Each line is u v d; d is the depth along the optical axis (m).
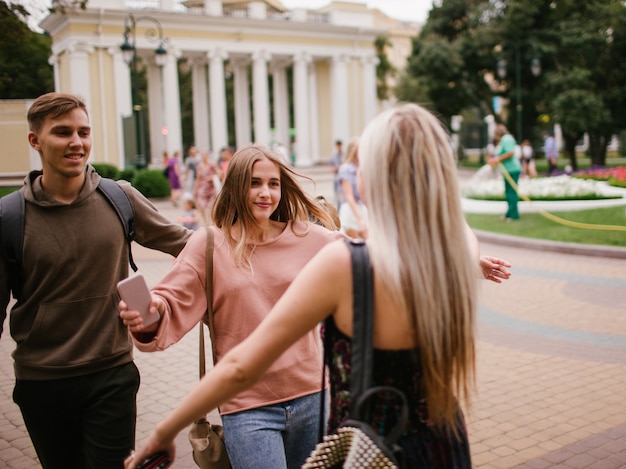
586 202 15.52
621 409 4.41
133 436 2.66
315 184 2.87
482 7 38.25
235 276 2.55
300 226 2.77
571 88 32.41
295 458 2.58
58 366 2.49
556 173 27.36
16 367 2.55
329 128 44.44
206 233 2.60
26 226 2.46
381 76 55.81
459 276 1.60
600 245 10.56
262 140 39.81
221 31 38.38
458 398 1.68
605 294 7.73
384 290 1.56
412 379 1.59
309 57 41.16
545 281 8.59
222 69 38.72
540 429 4.14
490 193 17.95
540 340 6.06
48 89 34.44
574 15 34.56
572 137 33.72
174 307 2.39
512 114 41.34
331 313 1.62
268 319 1.58
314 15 42.41
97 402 2.56
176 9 37.53
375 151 1.62
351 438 1.50
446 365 1.57
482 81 40.91
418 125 1.62
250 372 1.56
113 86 35.19
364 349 1.55
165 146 37.59
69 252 2.49
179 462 3.90
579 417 4.31
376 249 1.58
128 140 26.31
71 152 2.47
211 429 2.52
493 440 4.00
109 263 2.58
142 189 23.45
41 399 2.53
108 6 34.81
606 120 31.53
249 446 2.38
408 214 1.58
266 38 39.84
